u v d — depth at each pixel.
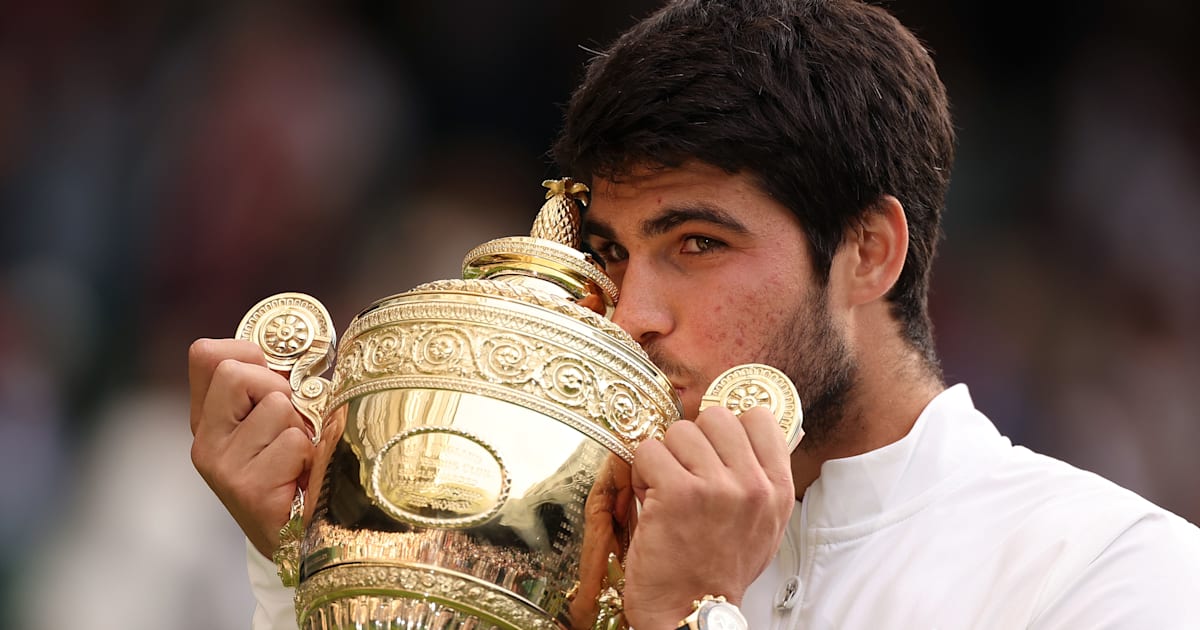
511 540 6.18
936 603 7.76
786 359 7.64
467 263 7.17
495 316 6.43
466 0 24.89
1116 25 26.67
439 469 6.20
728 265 7.53
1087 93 26.25
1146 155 26.08
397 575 6.15
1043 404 23.58
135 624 16.89
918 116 8.44
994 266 24.80
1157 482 23.50
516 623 6.20
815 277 7.76
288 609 8.57
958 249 24.86
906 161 8.30
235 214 22.27
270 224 22.36
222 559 17.30
